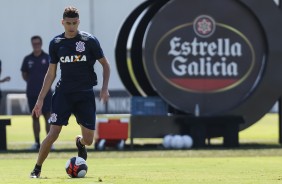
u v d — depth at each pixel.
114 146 61.00
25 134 79.62
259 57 63.12
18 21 121.75
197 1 61.91
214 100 62.38
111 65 120.88
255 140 70.31
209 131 60.81
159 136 60.72
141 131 60.59
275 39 63.03
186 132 60.91
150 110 62.06
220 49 62.44
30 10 122.12
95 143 60.22
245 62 62.91
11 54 121.56
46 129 59.28
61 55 34.00
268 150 57.00
